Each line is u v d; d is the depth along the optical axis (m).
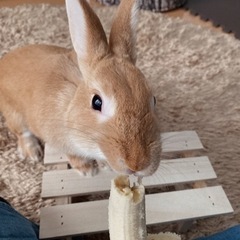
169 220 0.28
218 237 0.28
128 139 0.22
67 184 0.30
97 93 0.24
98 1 0.57
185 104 0.42
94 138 0.24
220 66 0.47
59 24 0.52
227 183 0.35
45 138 0.31
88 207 0.29
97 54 0.25
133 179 0.29
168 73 0.46
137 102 0.23
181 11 0.58
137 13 0.26
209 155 0.38
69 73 0.29
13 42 0.49
